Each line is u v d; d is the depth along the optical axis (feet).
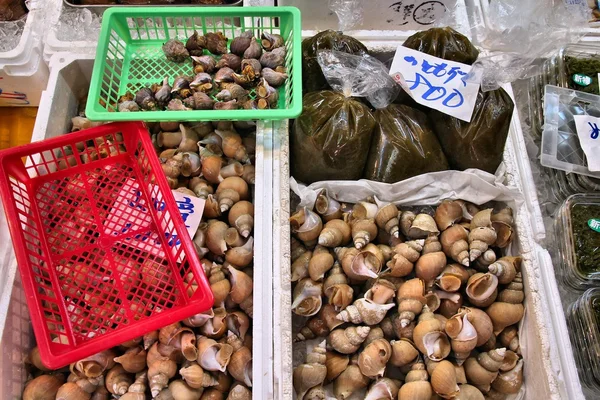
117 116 4.27
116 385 4.00
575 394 4.02
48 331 3.65
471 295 4.31
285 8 4.90
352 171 4.81
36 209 4.48
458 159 4.87
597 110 5.30
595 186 5.03
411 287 4.25
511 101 4.80
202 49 5.07
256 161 4.66
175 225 4.04
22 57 5.26
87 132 4.44
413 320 4.21
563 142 5.15
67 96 5.25
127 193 4.66
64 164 4.91
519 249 4.59
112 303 4.13
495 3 5.45
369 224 4.55
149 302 4.14
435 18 5.69
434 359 4.02
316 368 4.00
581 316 4.50
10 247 4.27
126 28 5.05
